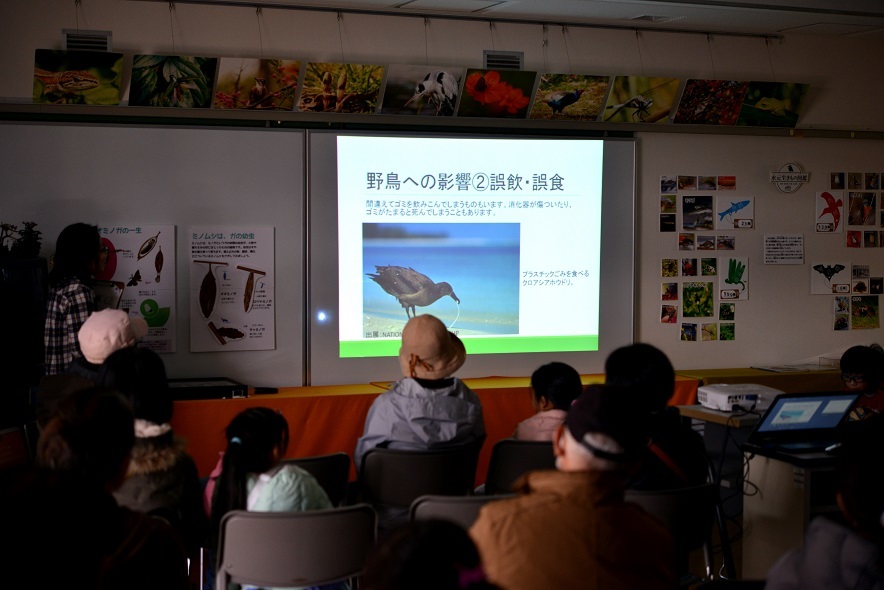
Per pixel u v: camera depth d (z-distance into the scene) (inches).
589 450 67.2
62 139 195.9
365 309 214.8
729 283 241.9
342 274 213.2
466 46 220.8
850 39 252.8
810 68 249.8
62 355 173.3
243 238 206.7
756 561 145.4
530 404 209.9
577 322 228.8
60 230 196.2
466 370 222.2
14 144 193.5
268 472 104.5
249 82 201.2
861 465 68.2
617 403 67.9
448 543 41.8
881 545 65.9
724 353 242.5
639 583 63.9
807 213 248.7
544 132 224.7
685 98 232.1
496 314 223.1
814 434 147.6
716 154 239.6
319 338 212.5
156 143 201.0
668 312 237.0
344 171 212.1
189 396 190.1
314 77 205.0
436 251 218.7
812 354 250.5
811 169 248.5
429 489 125.1
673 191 236.2
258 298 208.2
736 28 238.7
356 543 98.7
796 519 136.7
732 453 163.9
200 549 122.4
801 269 248.5
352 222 213.2
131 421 69.9
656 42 235.6
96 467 66.1
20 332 177.9
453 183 219.0
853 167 252.8
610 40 231.9
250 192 206.8
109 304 182.7
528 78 217.3
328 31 211.2
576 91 222.5
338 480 123.6
